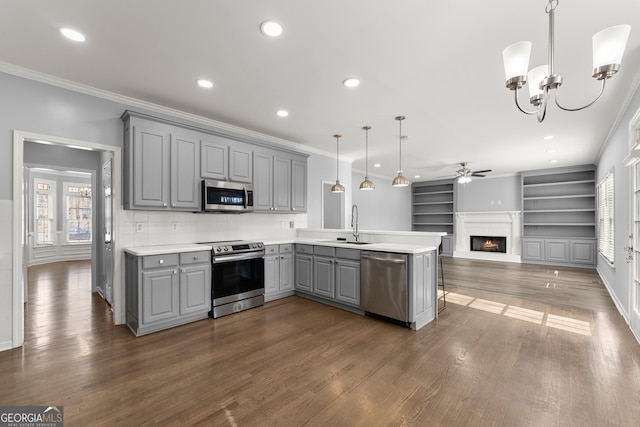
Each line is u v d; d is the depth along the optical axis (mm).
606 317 3459
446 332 3002
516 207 8180
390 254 3180
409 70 2660
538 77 1661
